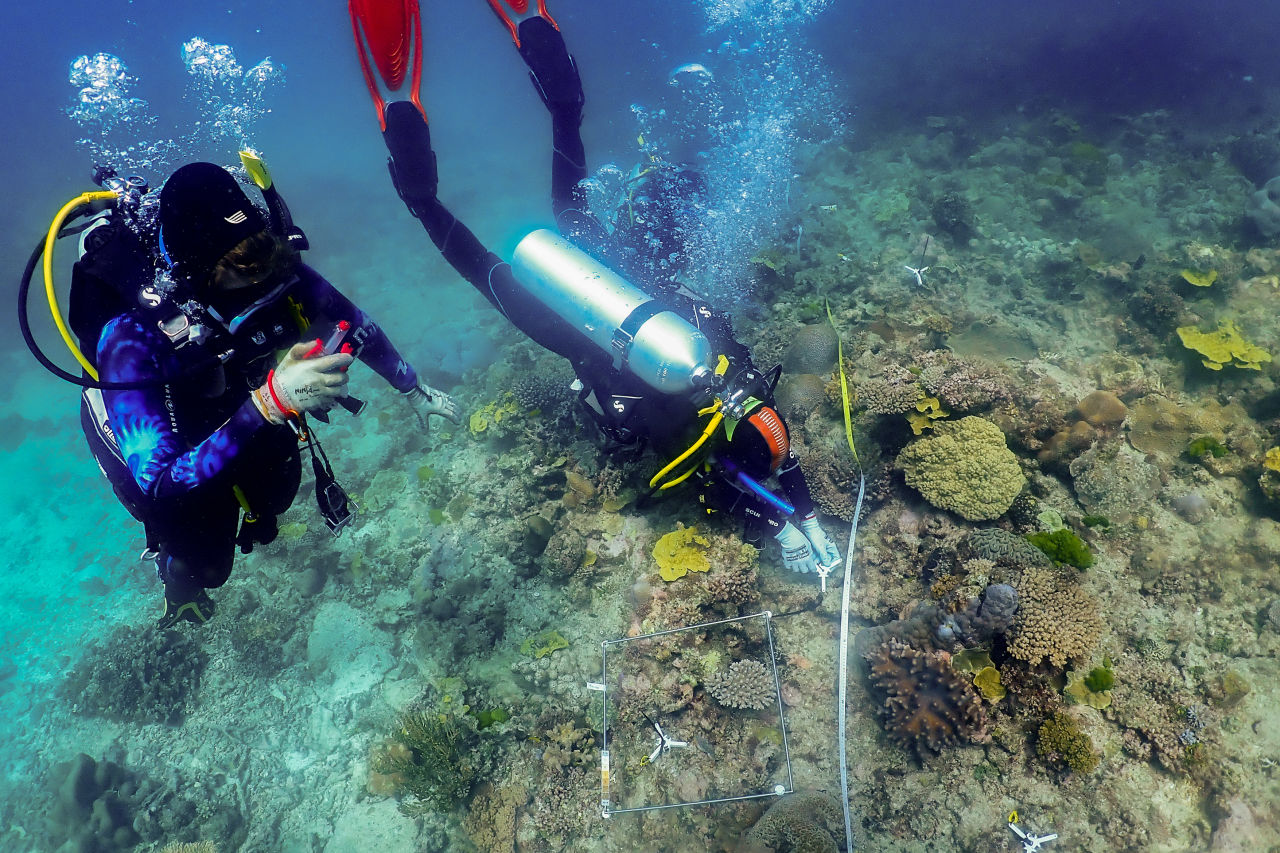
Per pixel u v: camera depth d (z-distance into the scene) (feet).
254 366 5.57
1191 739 7.64
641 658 9.16
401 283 27.27
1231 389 10.82
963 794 7.72
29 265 5.02
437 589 11.02
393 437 14.56
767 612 9.02
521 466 11.64
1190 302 12.27
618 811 8.48
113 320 5.01
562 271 7.17
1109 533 9.15
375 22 7.39
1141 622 8.51
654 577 9.75
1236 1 41.34
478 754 9.33
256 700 11.67
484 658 10.14
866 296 13.05
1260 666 8.09
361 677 11.02
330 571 12.57
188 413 5.39
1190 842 7.27
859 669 8.60
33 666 14.14
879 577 9.24
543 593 10.33
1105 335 12.10
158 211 5.02
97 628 14.66
